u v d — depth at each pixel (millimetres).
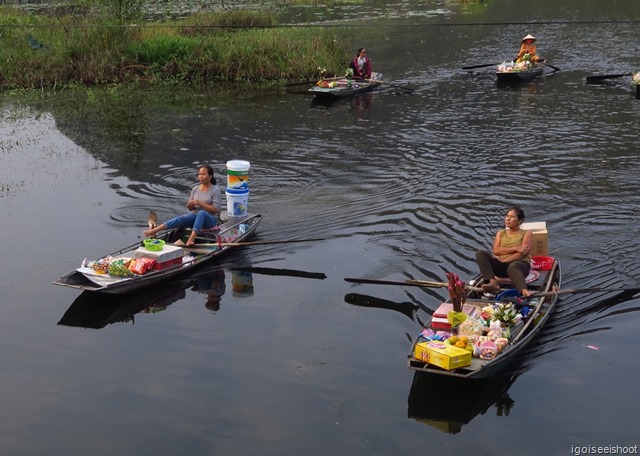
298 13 40250
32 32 27531
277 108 21562
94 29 27047
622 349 8805
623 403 7816
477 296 9719
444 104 21484
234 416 7715
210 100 22828
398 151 17031
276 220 13062
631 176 14852
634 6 40250
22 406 7910
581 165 15664
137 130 19453
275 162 16438
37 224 12953
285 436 7383
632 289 10094
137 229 12688
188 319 9781
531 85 23641
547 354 8742
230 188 12453
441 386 8211
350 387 8203
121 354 8938
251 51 26031
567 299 10023
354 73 24203
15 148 17984
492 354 8102
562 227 12398
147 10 39031
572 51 29031
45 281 10789
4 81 25281
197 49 26469
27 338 9289
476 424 7547
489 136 18047
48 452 7195
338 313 9836
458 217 12984
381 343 9086
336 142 17891
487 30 34406
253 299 10281
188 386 8258
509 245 10016
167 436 7410
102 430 7523
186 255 11391
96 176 15711
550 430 7434
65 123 20359
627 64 26266
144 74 25891
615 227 12320
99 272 10430
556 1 43750
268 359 8781
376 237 12227
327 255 11625
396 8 42562
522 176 15078
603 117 19500
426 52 29672
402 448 7184
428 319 9617
